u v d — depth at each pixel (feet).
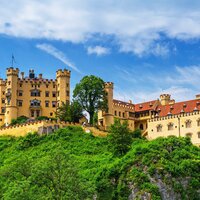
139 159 347.97
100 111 555.69
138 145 382.01
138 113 579.07
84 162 382.22
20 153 428.97
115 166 349.61
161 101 581.53
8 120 537.24
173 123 494.59
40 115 555.28
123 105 572.51
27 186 255.50
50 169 260.83
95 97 517.14
